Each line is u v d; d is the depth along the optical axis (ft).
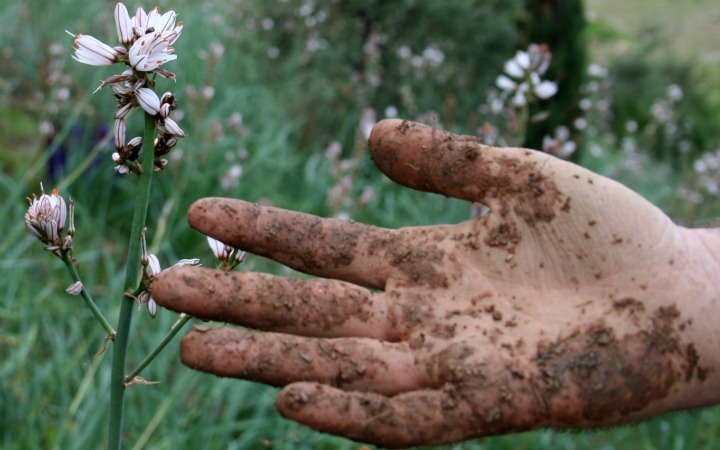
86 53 1.25
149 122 1.25
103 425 1.94
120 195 3.17
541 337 1.41
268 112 4.06
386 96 4.61
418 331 1.40
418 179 1.51
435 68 4.57
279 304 1.36
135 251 1.27
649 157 6.61
